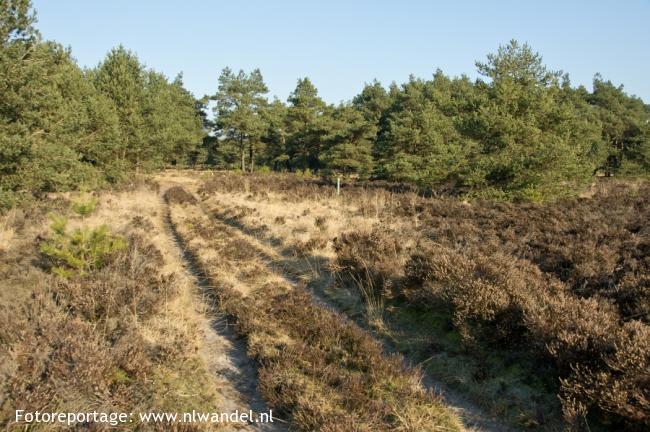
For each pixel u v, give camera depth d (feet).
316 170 176.96
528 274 25.79
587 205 53.52
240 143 184.44
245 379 19.36
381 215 50.65
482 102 62.49
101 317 22.57
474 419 16.28
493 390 17.69
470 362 19.62
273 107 188.85
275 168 203.31
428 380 18.98
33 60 46.60
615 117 142.00
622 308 22.43
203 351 21.77
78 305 22.86
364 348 20.42
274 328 23.22
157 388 17.71
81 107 65.72
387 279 27.78
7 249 34.04
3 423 13.69
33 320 20.15
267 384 17.61
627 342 16.15
